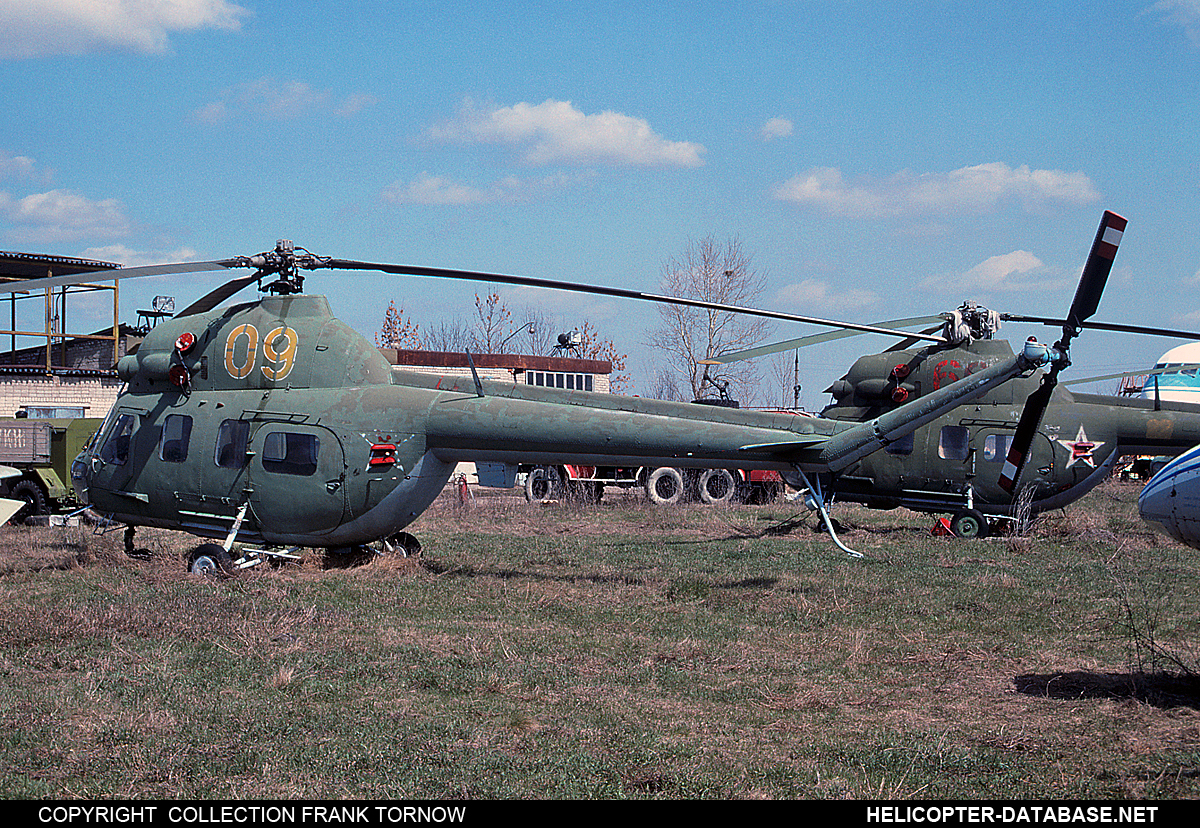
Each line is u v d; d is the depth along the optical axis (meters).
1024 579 12.92
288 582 11.84
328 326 13.20
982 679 8.13
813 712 7.21
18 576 12.50
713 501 26.66
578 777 5.74
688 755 6.15
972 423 17.89
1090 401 18.06
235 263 12.38
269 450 12.82
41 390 28.47
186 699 7.11
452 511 23.39
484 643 9.12
